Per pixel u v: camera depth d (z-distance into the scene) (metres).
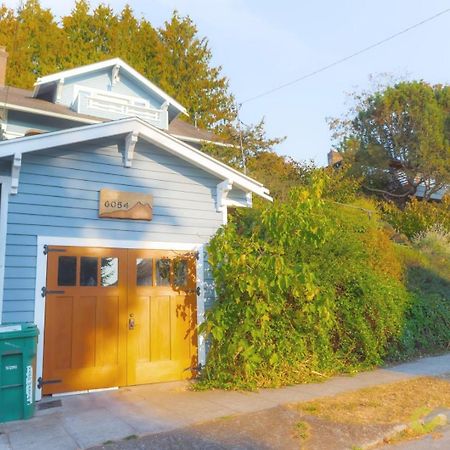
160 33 32.12
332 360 8.44
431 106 23.59
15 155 6.86
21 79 23.72
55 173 7.42
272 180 16.94
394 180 24.97
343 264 8.98
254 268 7.49
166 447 4.93
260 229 8.31
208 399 6.76
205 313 7.97
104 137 7.74
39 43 26.31
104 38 29.50
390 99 24.58
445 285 12.12
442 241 15.98
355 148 25.28
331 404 6.39
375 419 5.75
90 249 7.55
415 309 10.23
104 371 7.37
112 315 7.58
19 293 6.88
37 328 6.36
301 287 7.60
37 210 7.20
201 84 30.94
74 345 7.20
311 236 7.78
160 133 8.07
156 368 7.82
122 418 5.89
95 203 7.71
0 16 26.50
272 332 7.71
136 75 15.83
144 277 7.97
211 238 8.09
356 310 8.80
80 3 29.78
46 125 13.02
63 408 6.38
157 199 8.28
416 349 10.04
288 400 6.62
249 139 17.67
